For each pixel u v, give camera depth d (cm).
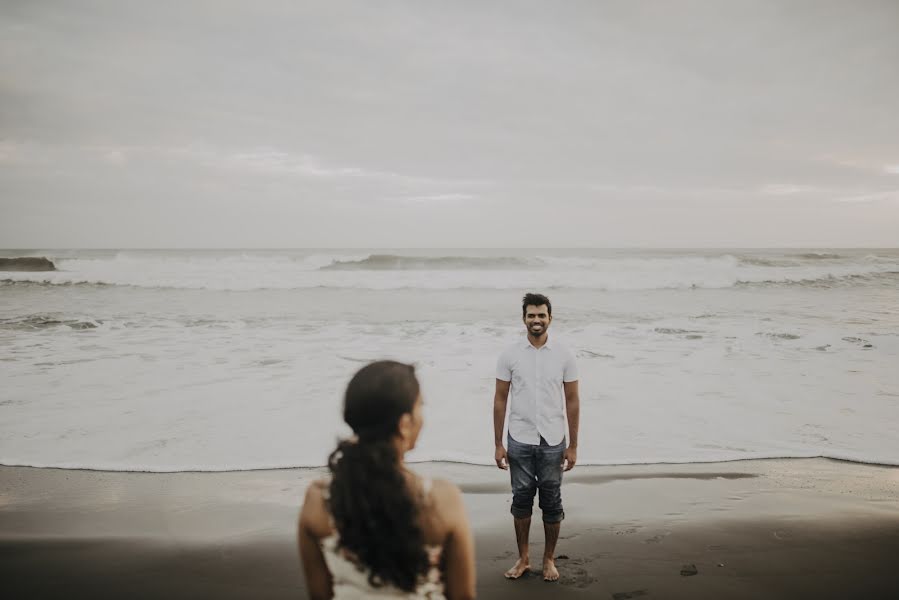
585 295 1953
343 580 139
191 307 1633
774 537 424
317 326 1316
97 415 696
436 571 139
